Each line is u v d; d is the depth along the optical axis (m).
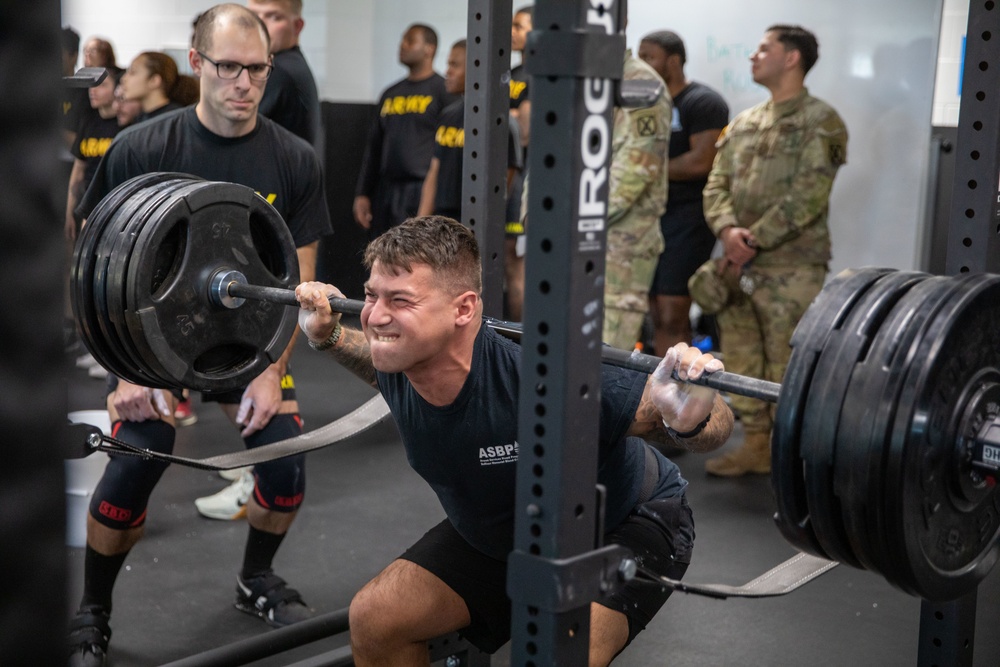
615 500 1.96
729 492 4.42
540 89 1.36
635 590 1.93
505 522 1.95
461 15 6.92
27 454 0.72
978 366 1.54
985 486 1.59
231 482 4.43
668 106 4.38
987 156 1.96
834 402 1.48
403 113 5.99
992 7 1.92
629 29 5.86
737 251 4.49
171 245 2.44
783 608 3.36
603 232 1.41
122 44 7.89
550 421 1.41
